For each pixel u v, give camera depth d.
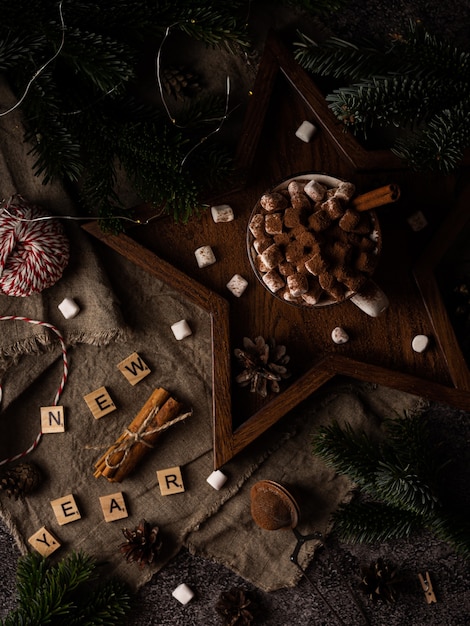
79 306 0.79
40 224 0.75
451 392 0.76
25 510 0.81
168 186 0.70
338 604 0.82
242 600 0.81
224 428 0.76
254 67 0.78
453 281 0.79
